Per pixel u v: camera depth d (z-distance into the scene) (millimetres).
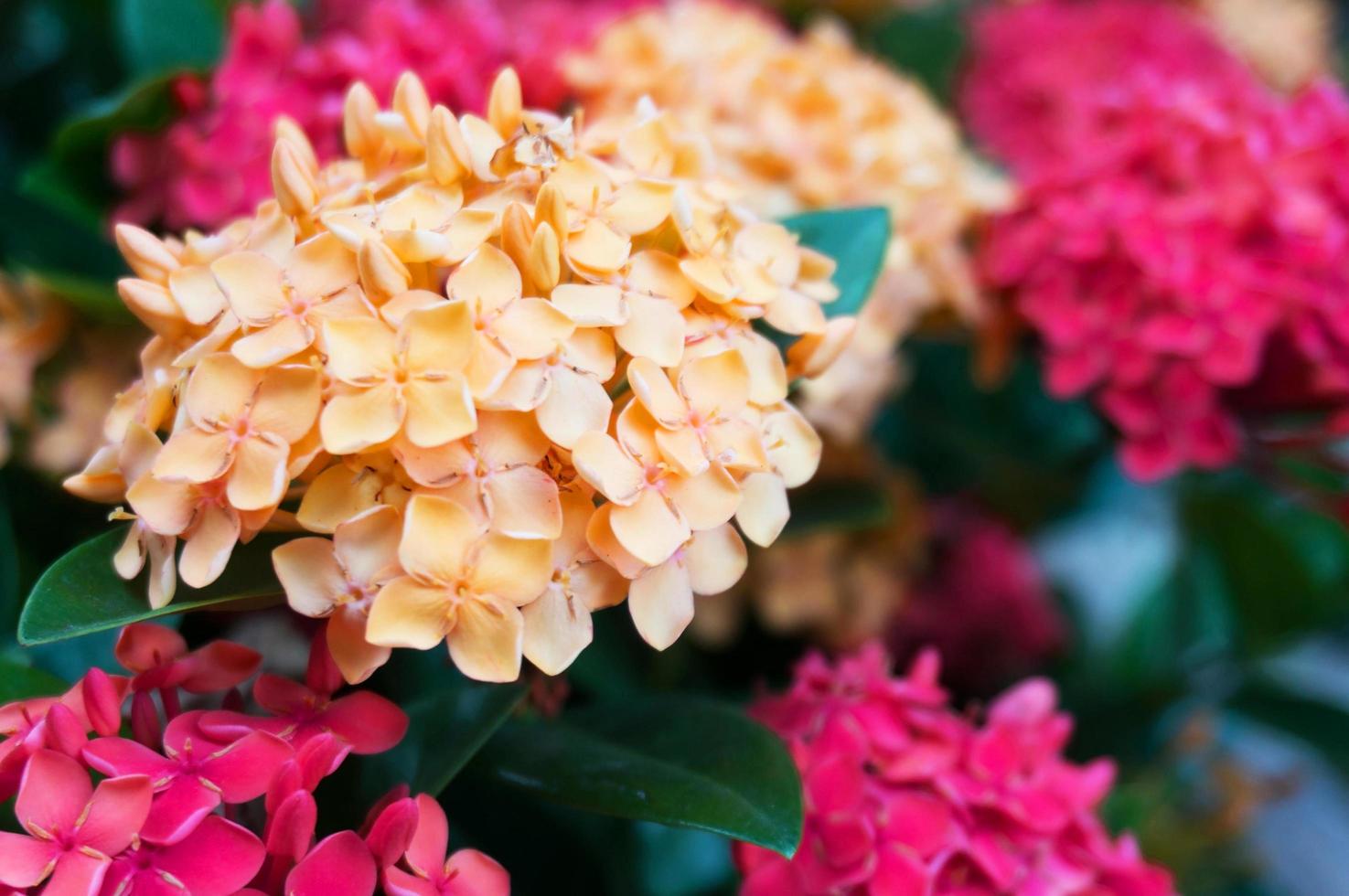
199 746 304
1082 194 446
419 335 299
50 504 424
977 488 651
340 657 302
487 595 297
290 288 307
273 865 296
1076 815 360
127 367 426
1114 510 747
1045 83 664
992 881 347
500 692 333
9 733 309
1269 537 510
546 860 393
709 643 518
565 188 323
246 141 410
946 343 572
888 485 501
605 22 475
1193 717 561
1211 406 436
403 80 333
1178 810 551
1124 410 438
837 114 434
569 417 303
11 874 287
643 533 302
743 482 320
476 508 299
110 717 305
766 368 325
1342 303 423
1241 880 604
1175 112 443
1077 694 561
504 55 437
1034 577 636
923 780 352
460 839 385
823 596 517
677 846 431
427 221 319
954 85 722
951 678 601
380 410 296
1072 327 441
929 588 618
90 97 550
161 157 421
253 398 302
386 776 330
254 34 421
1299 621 523
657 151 342
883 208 381
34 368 426
